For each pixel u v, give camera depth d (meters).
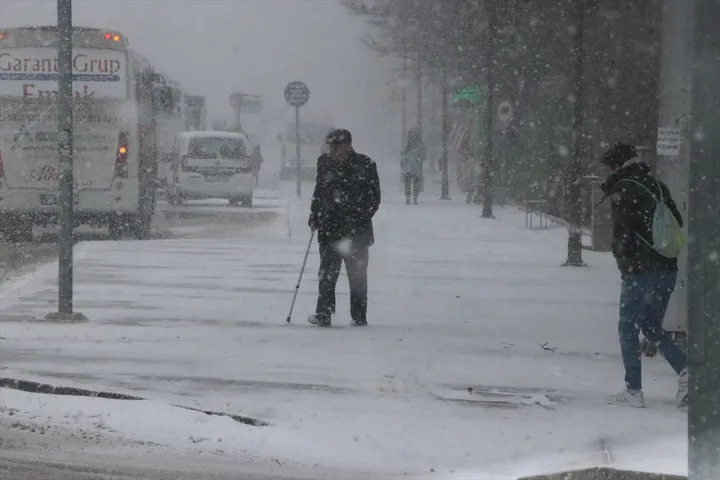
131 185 47.22
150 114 53.78
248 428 16.75
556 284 33.94
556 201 61.50
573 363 22.09
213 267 37.16
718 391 12.20
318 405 18.22
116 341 23.41
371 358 22.11
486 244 46.25
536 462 15.05
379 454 15.59
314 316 25.84
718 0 12.20
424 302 29.92
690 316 12.33
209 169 69.50
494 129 73.06
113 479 14.27
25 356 21.64
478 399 18.91
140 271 35.88
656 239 18.06
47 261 40.19
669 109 22.72
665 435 16.45
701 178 12.27
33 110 46.31
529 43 60.38
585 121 53.56
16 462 14.93
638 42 53.06
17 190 46.53
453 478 14.40
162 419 17.14
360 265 25.66
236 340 23.75
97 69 46.62
